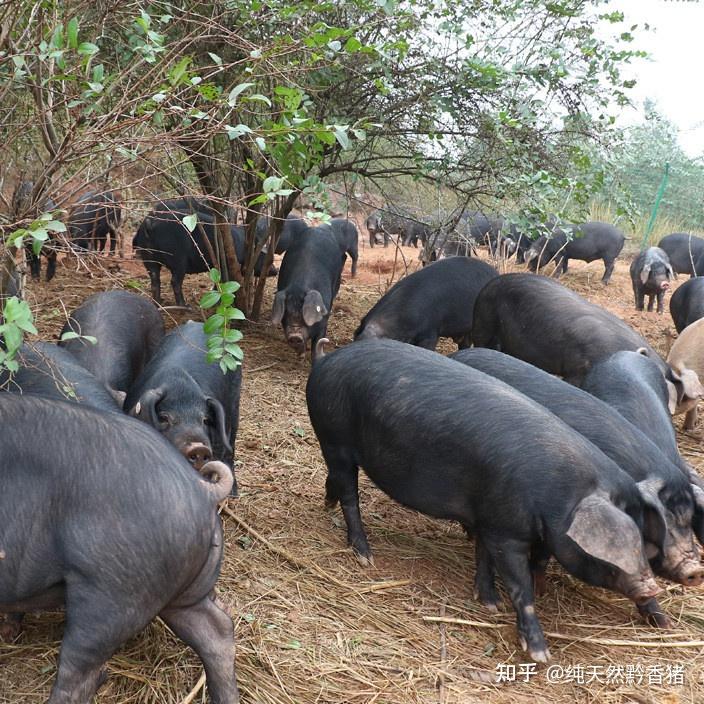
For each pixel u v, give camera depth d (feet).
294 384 26.68
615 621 15.29
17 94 17.71
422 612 14.84
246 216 32.12
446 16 24.44
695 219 64.90
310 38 14.51
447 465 14.10
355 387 15.51
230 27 21.39
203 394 16.43
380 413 14.89
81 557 9.53
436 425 14.17
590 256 50.47
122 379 18.85
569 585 16.25
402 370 15.14
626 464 14.96
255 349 30.09
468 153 28.25
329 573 15.70
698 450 24.07
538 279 24.54
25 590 9.77
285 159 17.83
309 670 12.82
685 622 15.44
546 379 16.75
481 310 25.59
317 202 18.60
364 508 18.65
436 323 28.35
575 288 49.39
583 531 12.23
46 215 10.97
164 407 15.94
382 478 15.23
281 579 15.20
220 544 10.67
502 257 44.96
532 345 23.44
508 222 28.43
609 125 28.86
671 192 65.05
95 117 13.71
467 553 17.17
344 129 12.77
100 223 37.17
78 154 12.80
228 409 18.80
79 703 9.80
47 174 12.89
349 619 14.33
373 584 15.52
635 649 14.47
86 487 9.65
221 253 32.07
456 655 13.79
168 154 15.16
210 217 33.27
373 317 27.89
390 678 12.95
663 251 45.55
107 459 9.85
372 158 29.53
